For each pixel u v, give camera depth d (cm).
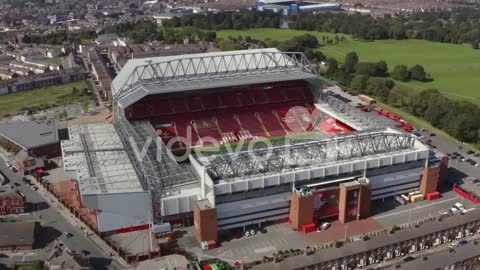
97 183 11031
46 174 14075
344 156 11931
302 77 16588
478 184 13488
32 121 17388
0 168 14462
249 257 10056
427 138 17250
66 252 9612
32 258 9925
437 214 11769
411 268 9269
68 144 13512
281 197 11256
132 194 10675
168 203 10794
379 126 14775
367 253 9756
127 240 10638
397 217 11656
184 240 10681
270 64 17600
